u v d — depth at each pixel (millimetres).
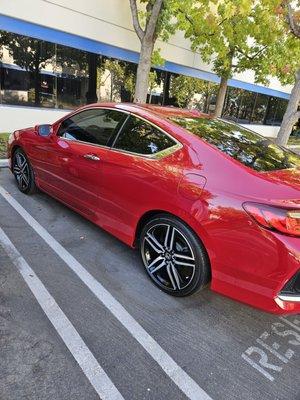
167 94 13695
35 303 2811
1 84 8977
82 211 3965
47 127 4441
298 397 2252
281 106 21844
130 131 3434
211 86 15562
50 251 3613
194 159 2881
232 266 2576
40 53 9477
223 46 10016
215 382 2285
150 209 3061
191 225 2750
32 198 4934
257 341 2711
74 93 10625
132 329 2656
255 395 2227
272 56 10672
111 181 3410
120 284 3189
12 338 2426
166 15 7934
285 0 8242
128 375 2248
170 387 2203
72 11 9727
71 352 2367
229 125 3742
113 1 10539
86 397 2062
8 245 3639
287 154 3443
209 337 2684
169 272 3051
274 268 2383
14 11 8594
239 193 2537
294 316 3064
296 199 2432
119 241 3957
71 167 3928
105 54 10922
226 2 8031
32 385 2094
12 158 5172
